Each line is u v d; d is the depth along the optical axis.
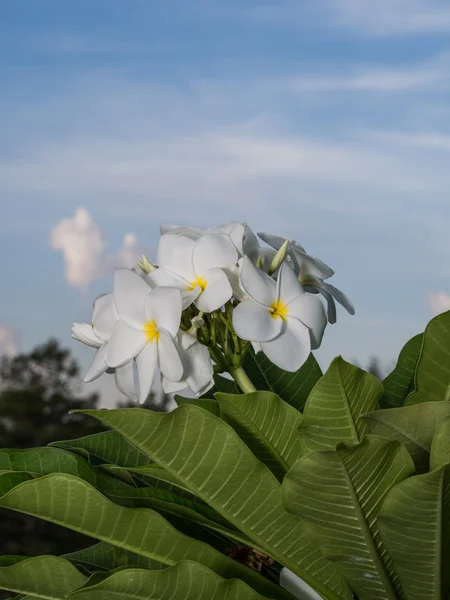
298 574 0.74
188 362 0.82
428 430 0.70
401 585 0.71
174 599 0.72
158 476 0.76
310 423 0.72
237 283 0.83
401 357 1.00
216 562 0.77
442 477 0.64
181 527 0.88
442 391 0.78
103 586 0.72
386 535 0.67
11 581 0.78
